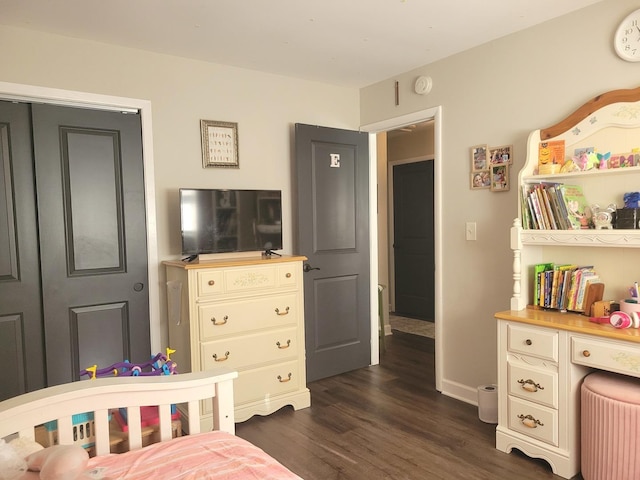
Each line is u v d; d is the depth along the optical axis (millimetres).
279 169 3648
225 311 2852
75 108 2812
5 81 2588
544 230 2457
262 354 2996
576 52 2537
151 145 3055
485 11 2523
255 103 3514
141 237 3047
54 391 1356
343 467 2381
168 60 3125
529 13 2559
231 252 3154
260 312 2986
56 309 2770
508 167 2887
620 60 2365
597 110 2404
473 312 3145
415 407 3131
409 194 5883
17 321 2676
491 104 2977
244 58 3219
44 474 1106
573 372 2215
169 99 3133
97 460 1343
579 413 2242
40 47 2688
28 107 2699
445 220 3301
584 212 2492
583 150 2445
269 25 2656
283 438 2717
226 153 3361
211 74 3301
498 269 2980
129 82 2979
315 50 3082
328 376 3771
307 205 3613
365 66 3438
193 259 3068
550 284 2533
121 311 2988
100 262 2912
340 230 3832
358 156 3926
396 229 6078
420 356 4309
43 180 2719
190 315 2736
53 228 2754
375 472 2328
